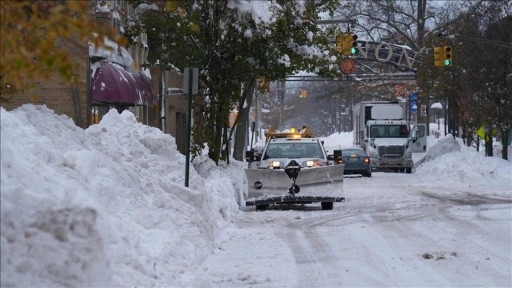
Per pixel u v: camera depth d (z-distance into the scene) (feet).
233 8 210.38
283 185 181.98
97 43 57.93
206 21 214.48
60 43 72.23
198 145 225.76
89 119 189.16
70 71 57.88
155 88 298.97
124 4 254.88
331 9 239.30
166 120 316.19
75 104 185.78
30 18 57.88
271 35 215.51
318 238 134.31
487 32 343.26
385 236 135.95
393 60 458.91
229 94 226.58
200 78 220.64
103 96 200.85
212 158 237.45
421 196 223.71
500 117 341.00
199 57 218.18
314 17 226.58
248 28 213.66
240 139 312.50
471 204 196.44
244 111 310.65
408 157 400.47
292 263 108.37
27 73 57.72
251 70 220.43
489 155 365.40
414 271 101.55
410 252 117.60
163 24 217.77
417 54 448.65
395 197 220.84
